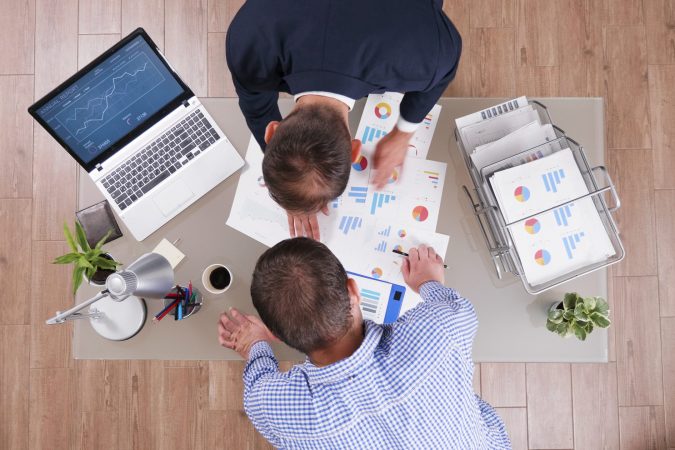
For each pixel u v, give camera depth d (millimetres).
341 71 988
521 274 1261
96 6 2189
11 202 2184
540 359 1331
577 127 1373
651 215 2129
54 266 2162
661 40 2162
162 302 1355
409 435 953
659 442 2072
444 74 1126
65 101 1311
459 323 1011
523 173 1248
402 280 1343
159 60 1338
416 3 1031
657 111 2152
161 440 2104
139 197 1382
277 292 859
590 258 1255
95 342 1351
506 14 2162
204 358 1349
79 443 2119
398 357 930
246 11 1034
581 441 2080
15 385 2137
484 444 1114
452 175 1369
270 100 1228
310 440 961
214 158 1390
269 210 1385
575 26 2160
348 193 1367
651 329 2100
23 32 2203
